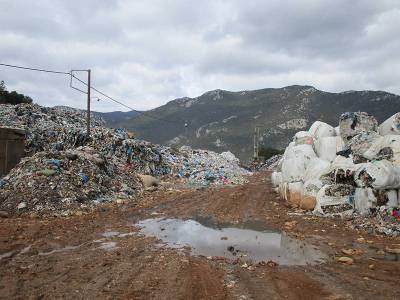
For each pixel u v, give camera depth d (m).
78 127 34.38
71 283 7.34
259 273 8.42
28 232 11.46
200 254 10.02
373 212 13.77
